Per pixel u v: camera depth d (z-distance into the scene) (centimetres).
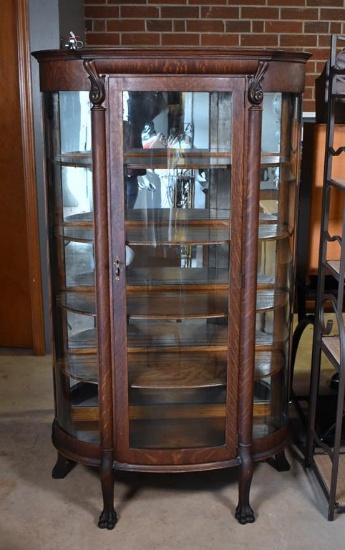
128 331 191
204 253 188
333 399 262
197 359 196
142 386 193
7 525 195
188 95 174
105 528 193
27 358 329
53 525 195
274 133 185
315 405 218
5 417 265
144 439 198
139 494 211
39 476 222
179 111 175
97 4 338
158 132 177
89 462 201
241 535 190
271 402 213
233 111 174
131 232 183
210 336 195
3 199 320
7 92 304
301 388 285
